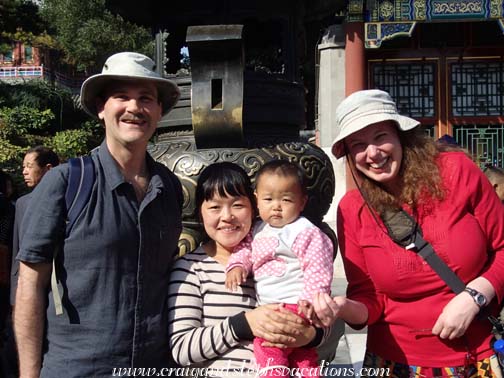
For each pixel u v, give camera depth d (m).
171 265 2.35
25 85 21.73
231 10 3.54
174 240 2.32
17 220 4.05
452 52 12.95
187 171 3.10
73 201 2.08
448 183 2.28
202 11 3.56
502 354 2.22
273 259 2.27
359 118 2.27
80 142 18.92
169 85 2.27
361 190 2.40
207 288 2.29
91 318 2.06
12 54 29.28
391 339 2.39
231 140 3.11
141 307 2.13
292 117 3.48
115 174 2.14
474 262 2.24
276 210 2.30
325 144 11.66
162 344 2.22
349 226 2.45
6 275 4.45
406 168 2.32
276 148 3.23
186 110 3.37
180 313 2.24
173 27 3.76
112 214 2.11
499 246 2.31
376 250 2.34
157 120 2.26
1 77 27.92
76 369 2.05
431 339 2.30
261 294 2.26
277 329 2.11
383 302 2.42
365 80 11.73
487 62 12.91
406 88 13.02
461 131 12.97
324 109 11.74
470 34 12.88
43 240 2.04
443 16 11.52
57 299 2.07
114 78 2.15
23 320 2.07
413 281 2.28
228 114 3.03
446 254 2.24
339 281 8.63
